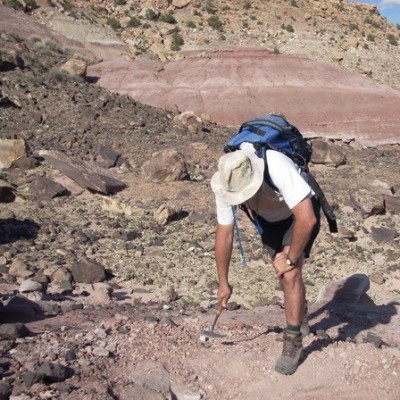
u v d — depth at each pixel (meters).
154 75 45.69
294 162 3.75
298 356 4.23
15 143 14.50
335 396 4.09
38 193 12.95
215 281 8.84
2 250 9.46
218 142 21.05
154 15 58.53
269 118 3.80
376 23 68.81
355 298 6.71
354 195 12.62
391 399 4.09
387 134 42.25
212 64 48.69
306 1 68.31
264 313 6.64
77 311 6.28
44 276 8.16
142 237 10.98
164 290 8.51
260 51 53.38
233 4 64.56
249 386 4.16
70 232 10.88
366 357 4.41
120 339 4.61
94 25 52.84
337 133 41.88
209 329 5.04
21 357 4.09
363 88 48.19
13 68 26.73
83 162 14.70
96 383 3.80
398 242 11.03
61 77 27.66
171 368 4.25
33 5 51.19
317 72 49.69
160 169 14.47
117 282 8.71
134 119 22.12
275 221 4.01
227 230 3.97
